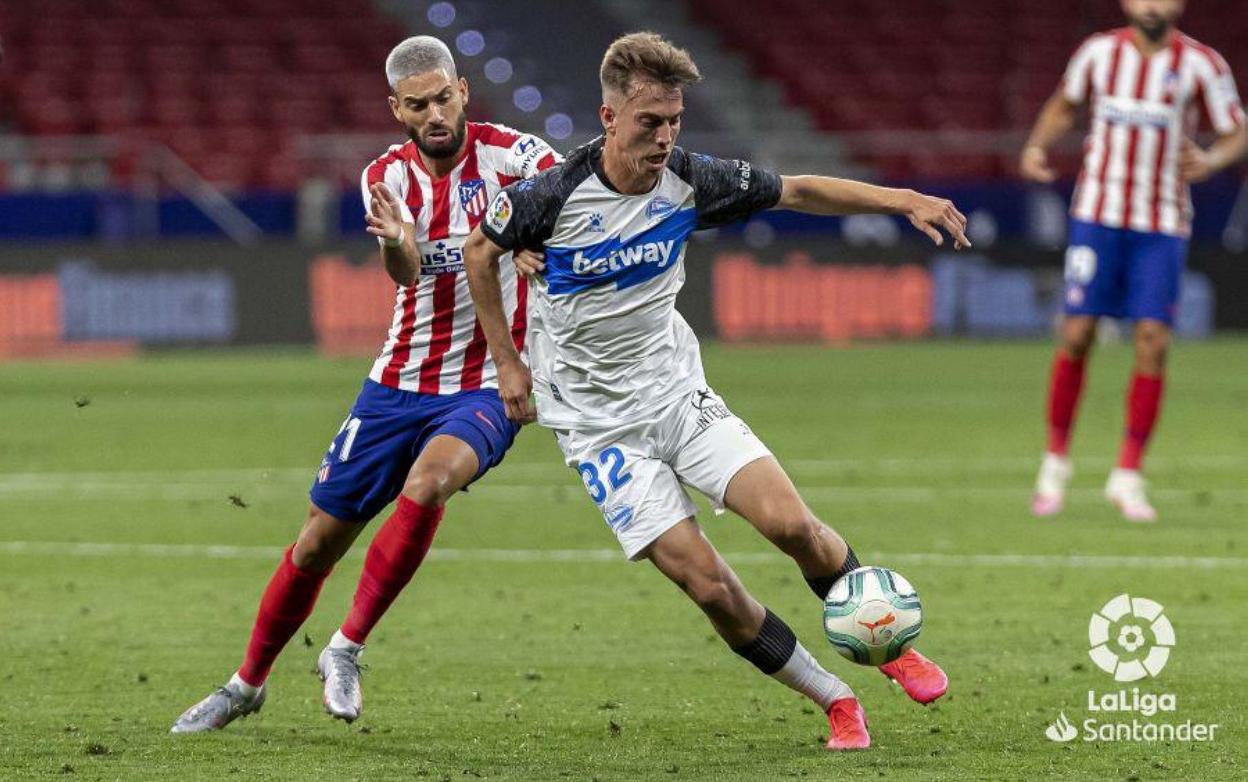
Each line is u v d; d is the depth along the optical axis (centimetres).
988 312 9344
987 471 4694
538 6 11362
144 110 10250
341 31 10950
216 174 9900
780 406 6372
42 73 10394
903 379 7431
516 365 1995
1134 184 3831
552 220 1945
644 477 1966
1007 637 2636
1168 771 1872
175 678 2405
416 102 2164
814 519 1962
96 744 2005
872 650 1936
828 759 1941
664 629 2747
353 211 9131
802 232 9506
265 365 8131
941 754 1958
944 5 11781
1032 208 9475
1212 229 9769
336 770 1902
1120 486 3881
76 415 6206
